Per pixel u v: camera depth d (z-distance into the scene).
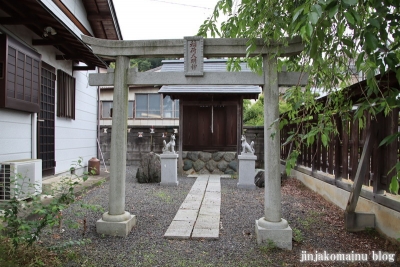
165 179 7.11
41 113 5.67
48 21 4.67
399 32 1.78
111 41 3.63
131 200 5.39
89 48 5.61
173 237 3.46
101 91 14.95
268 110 3.44
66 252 2.95
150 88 14.80
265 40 3.11
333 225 3.96
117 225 3.52
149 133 10.92
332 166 5.17
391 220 3.33
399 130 3.30
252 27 3.03
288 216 4.39
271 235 3.27
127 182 7.57
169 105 14.80
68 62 7.04
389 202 3.34
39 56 5.20
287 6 2.69
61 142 6.64
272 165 3.41
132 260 2.88
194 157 9.30
